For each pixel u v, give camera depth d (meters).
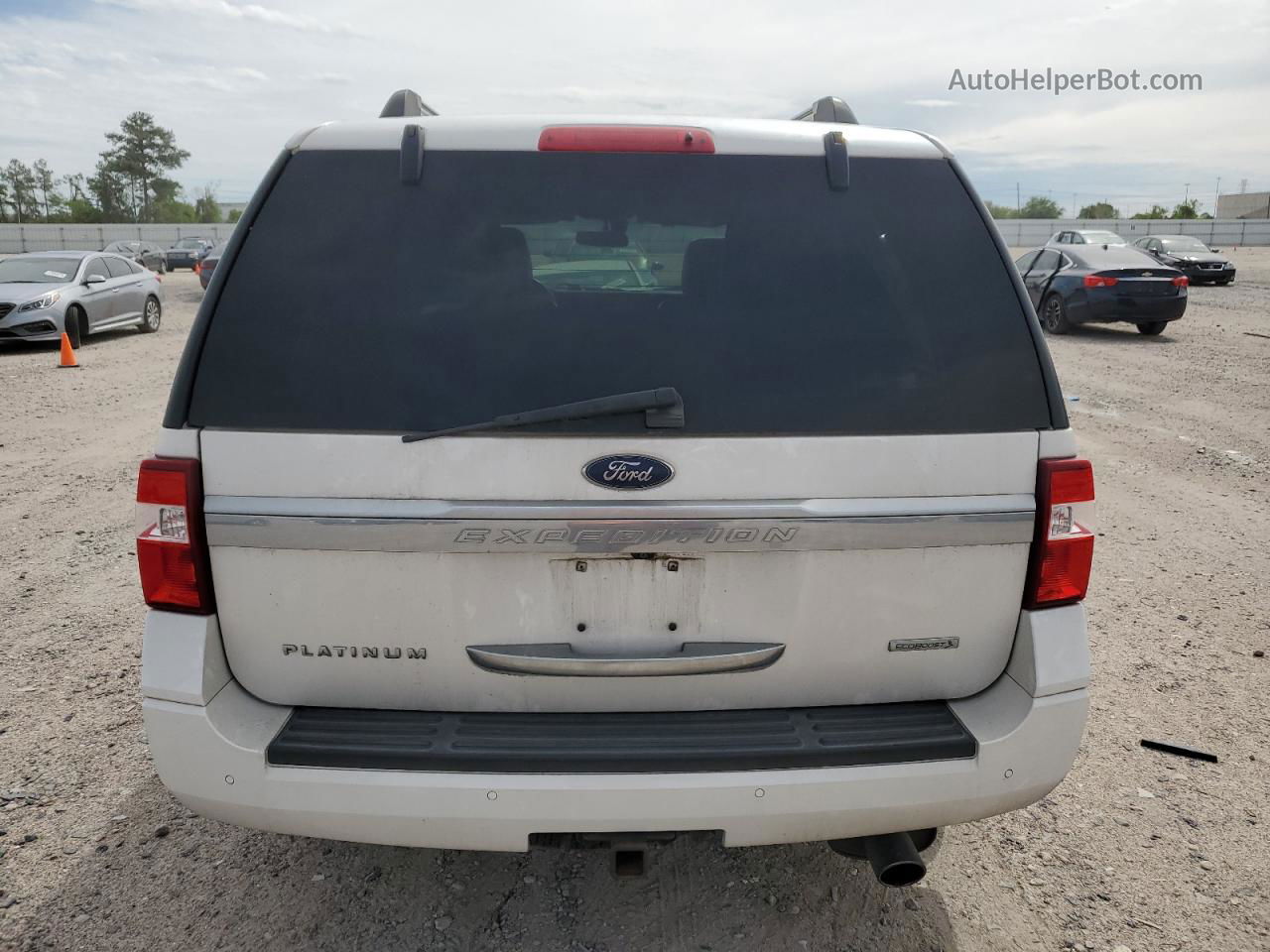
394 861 3.02
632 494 2.13
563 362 2.17
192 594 2.18
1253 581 5.51
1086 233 27.17
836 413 2.18
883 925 2.74
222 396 2.16
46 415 10.33
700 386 2.16
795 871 2.98
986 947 2.66
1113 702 4.09
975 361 2.24
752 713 2.29
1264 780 3.49
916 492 2.19
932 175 2.38
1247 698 4.12
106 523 6.50
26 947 2.62
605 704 2.26
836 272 2.27
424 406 2.14
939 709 2.32
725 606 2.24
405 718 2.25
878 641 2.27
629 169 2.32
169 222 116.12
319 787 2.14
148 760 3.58
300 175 2.30
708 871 2.98
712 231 2.29
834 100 3.02
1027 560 2.27
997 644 2.31
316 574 2.18
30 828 3.16
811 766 2.16
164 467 2.15
